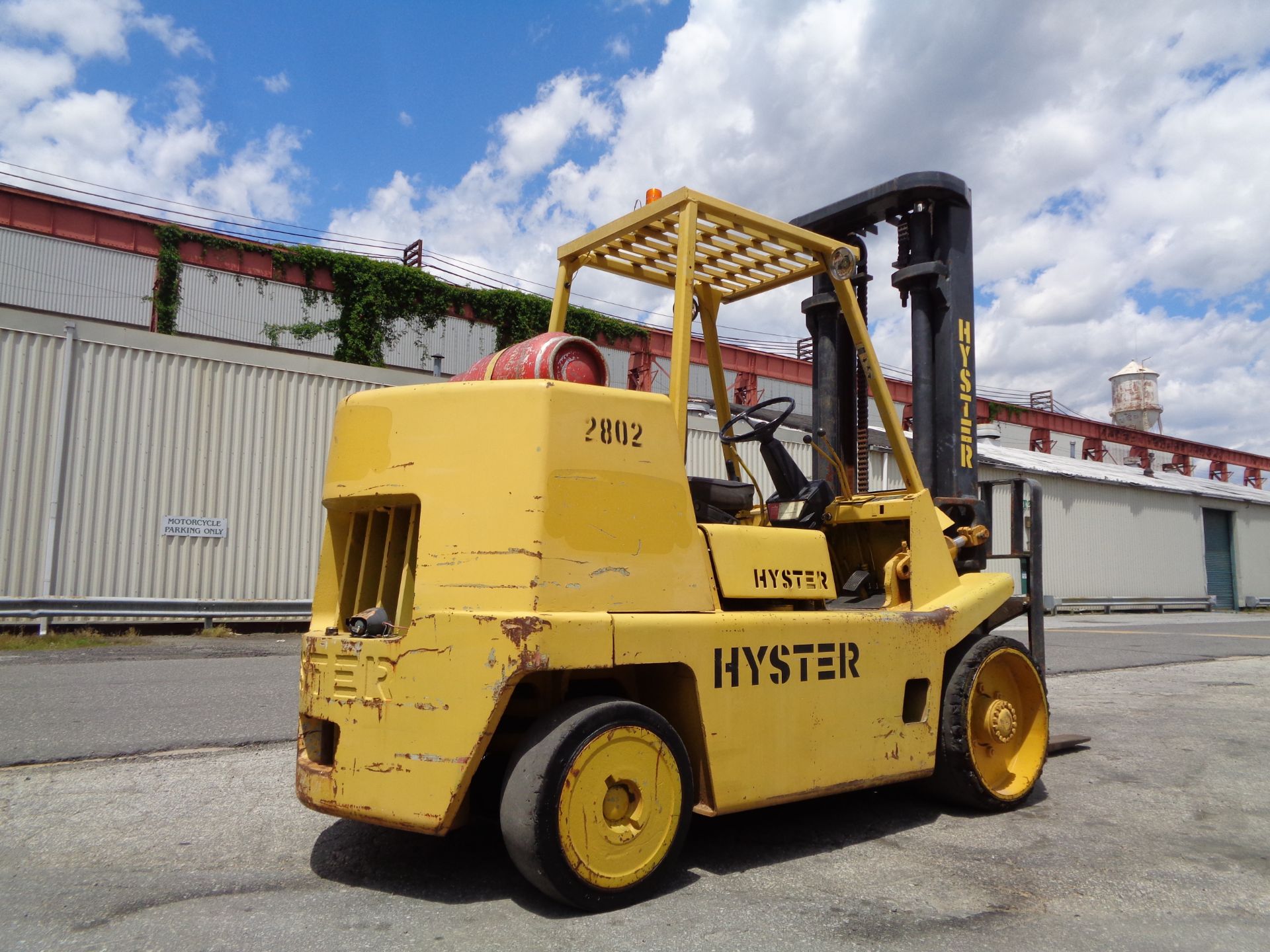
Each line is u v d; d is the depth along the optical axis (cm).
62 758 509
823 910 312
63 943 273
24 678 777
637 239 432
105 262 2648
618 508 329
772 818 435
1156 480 3073
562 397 321
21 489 1148
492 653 294
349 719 320
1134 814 450
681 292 371
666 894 325
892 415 464
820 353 573
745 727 350
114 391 1222
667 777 325
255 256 2817
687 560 348
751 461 1609
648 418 345
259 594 1309
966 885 340
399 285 2981
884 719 409
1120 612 2656
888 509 463
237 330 2769
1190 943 289
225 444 1299
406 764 304
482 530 312
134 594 1216
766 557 387
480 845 375
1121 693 876
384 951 270
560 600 306
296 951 269
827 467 561
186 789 455
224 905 307
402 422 343
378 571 359
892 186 549
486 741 296
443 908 306
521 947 274
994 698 478
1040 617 536
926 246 563
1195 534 3041
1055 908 318
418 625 310
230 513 1294
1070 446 4681
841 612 404
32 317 1170
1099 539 2631
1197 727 692
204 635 1219
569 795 298
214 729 588
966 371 558
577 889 298
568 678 334
